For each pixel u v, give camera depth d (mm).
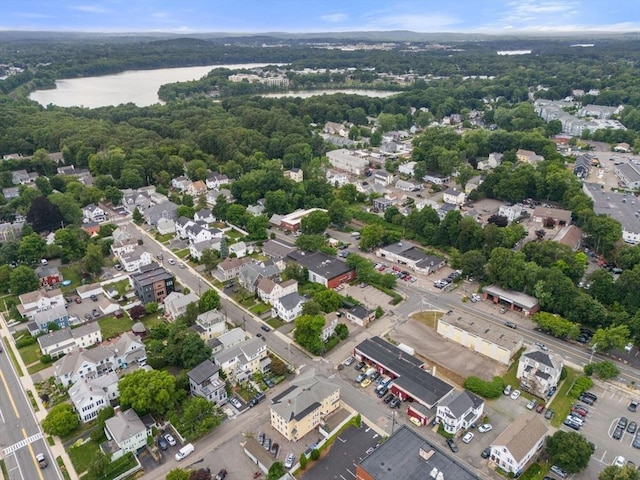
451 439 109000
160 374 118312
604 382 127500
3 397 124938
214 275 184750
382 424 114188
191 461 104875
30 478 101188
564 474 99688
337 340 144875
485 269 178000
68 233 198750
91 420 117250
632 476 92188
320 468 101812
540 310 159125
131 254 192375
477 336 138875
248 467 103562
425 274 184625
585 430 111875
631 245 191750
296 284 171625
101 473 100312
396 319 156500
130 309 160000
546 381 121188
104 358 131375
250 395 124312
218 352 134125
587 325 150625
